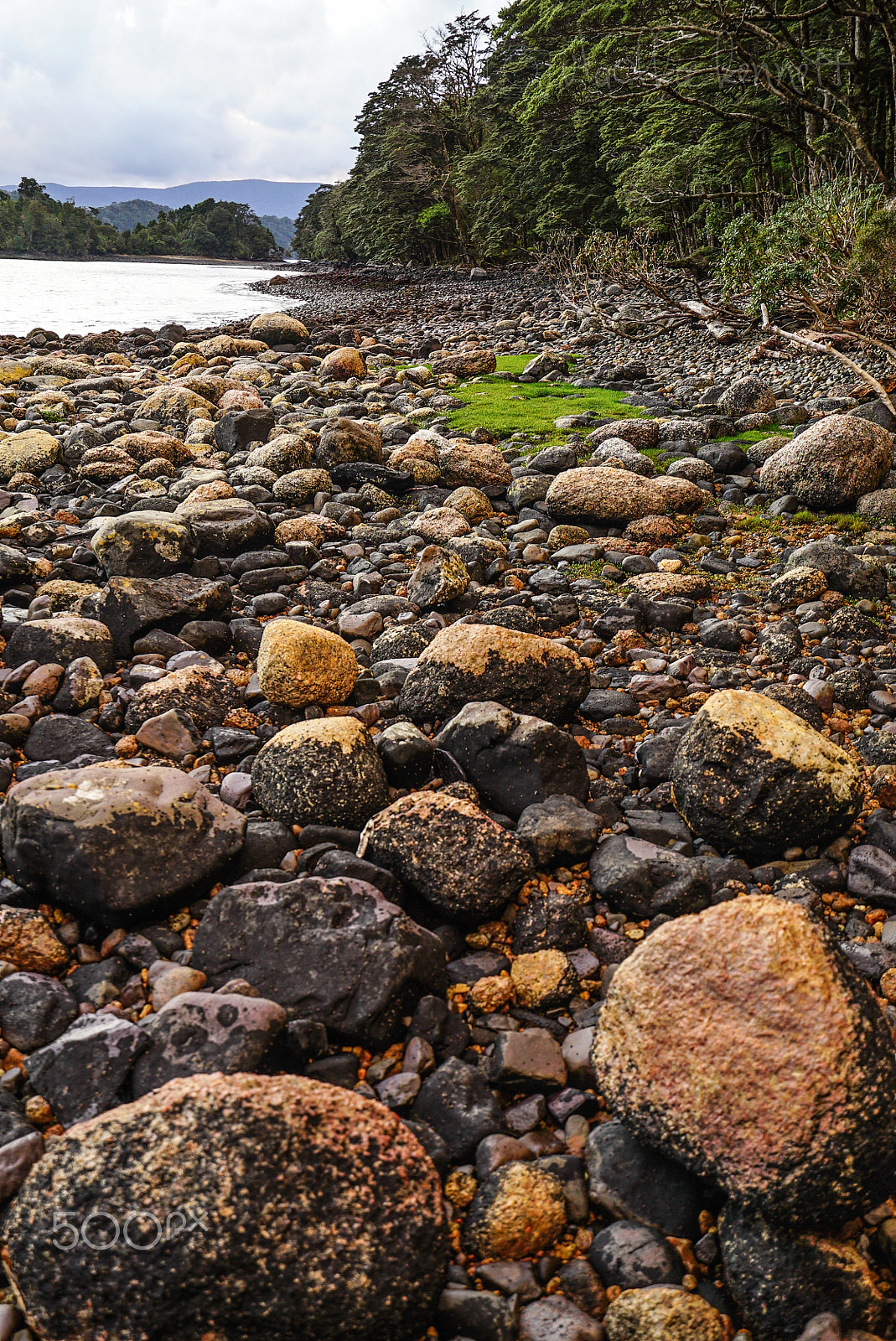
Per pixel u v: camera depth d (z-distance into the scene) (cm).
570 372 1505
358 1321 192
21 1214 196
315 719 391
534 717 397
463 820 327
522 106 3447
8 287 4006
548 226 3588
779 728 366
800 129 2075
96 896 305
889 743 430
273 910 295
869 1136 216
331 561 698
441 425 1082
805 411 1045
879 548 695
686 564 701
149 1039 252
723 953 235
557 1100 262
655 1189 233
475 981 304
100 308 3052
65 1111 243
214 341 1802
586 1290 217
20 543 712
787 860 362
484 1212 226
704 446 930
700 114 2280
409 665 509
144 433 970
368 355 1730
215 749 431
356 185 5831
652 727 463
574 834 353
